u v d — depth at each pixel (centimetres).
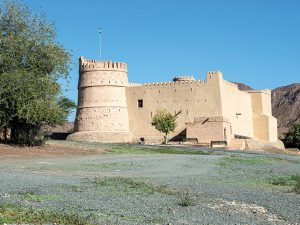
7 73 3944
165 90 8581
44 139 4597
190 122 8119
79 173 2531
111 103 8494
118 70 8675
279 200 1803
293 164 4009
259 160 4144
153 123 8006
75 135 8494
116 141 8344
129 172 2733
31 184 1864
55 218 1252
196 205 1622
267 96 10144
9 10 4206
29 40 4203
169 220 1349
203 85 8319
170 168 3073
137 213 1416
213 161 3756
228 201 1748
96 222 1257
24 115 3969
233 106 8781
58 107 4225
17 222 1186
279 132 17938
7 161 3125
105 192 1784
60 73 4312
